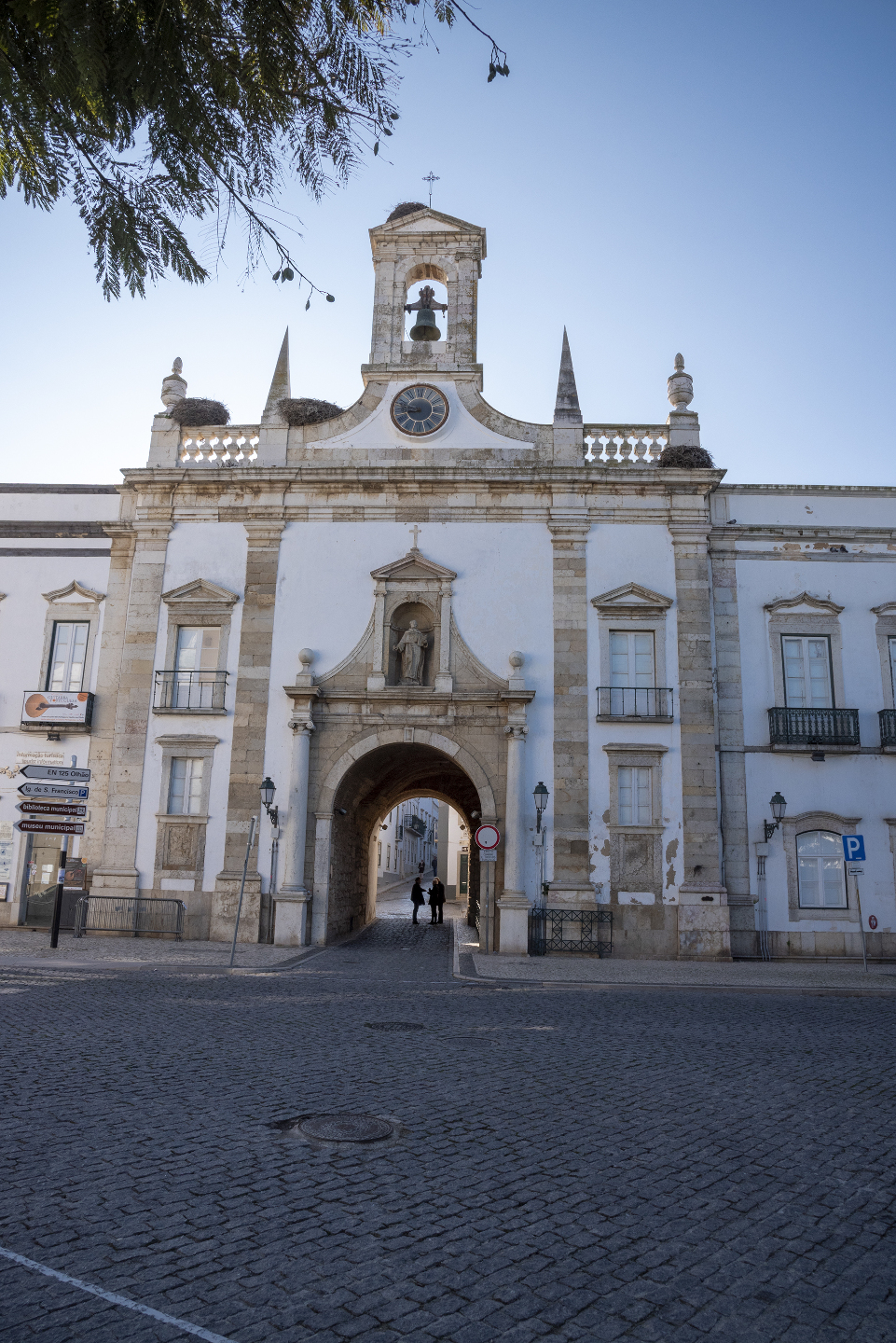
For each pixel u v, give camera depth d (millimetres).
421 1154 5793
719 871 21328
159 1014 10812
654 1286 4070
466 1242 4457
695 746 21906
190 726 22547
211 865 21844
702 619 22562
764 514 23719
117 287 5344
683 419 23984
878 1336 3688
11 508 24641
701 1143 6227
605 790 21703
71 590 24109
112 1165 5355
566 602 22719
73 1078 7375
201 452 24359
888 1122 6887
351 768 22312
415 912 31531
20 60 4422
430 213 25266
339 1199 4953
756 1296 4004
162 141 4949
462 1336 3561
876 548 23516
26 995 11781
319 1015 11297
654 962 20469
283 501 23516
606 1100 7344
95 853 22734
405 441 23906
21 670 23906
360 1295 3875
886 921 21719
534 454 23703
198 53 4672
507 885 21188
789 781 22344
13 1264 4023
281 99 4949
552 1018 11758
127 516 24391
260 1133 6090
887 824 22141
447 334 24797
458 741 22094
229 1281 3953
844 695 22797
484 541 23125
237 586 23234
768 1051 9727
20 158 4879
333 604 22969
